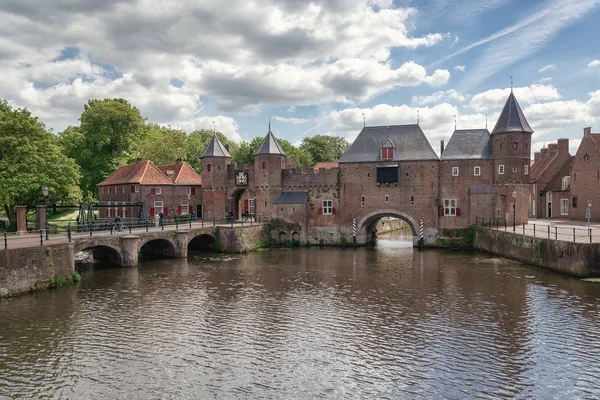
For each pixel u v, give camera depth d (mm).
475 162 40156
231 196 47125
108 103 60000
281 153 45312
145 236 31703
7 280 21297
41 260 22875
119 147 61688
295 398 12125
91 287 23969
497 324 17703
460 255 35656
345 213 43312
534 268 28656
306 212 43844
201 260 33562
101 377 13289
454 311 19531
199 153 73500
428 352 15094
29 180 34406
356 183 42938
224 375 13484
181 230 34688
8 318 18438
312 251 39125
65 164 39125
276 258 34719
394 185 41938
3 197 36938
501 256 34344
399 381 13055
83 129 60188
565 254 25875
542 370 13633
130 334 16844
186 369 13867
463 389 12555
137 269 29438
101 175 57531
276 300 21625
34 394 12250
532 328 17156
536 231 32156
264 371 13750
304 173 44438
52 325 17688
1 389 12500
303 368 13961
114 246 29344
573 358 14438
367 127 44500
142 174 46438
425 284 24750
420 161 41156
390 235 54750
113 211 50219
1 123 35094
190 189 49562
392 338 16422
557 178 48938
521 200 39062
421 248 40656
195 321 18406
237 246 37844
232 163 47375
